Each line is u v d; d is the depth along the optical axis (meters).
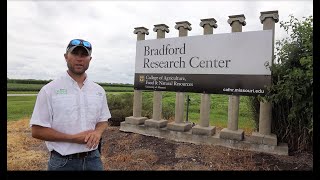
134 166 5.14
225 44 6.66
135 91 8.10
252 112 7.18
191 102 14.00
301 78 5.30
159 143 6.80
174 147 6.45
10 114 11.22
